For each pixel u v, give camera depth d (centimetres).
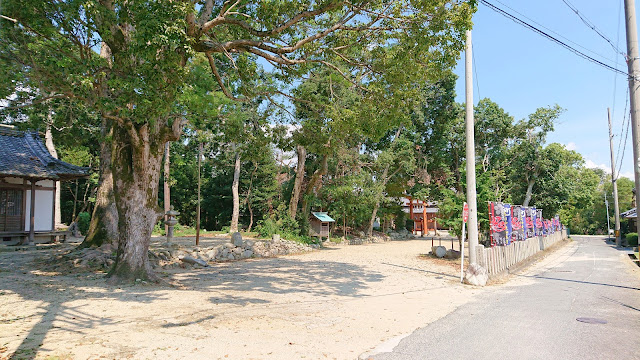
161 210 1109
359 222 3064
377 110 1057
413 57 950
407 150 2952
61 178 2036
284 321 673
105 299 800
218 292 930
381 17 918
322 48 1023
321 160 2367
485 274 1157
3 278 1035
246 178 3397
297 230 2369
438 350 532
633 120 1195
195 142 3325
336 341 569
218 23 923
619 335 611
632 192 6091
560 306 842
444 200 1914
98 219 1462
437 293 999
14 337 532
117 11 946
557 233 3148
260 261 1638
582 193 4088
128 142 1049
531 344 562
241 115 1276
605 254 2314
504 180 3080
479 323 688
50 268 1198
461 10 855
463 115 3284
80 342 518
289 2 962
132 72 837
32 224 1880
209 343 536
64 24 841
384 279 1221
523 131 3197
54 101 1352
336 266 1517
